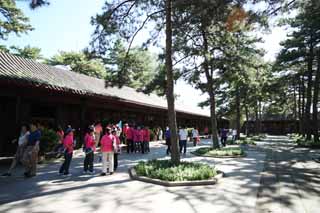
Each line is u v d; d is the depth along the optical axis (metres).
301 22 26.72
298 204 7.79
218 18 11.91
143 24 13.15
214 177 10.43
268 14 12.00
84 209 6.95
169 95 12.50
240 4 11.25
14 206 7.10
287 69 35.97
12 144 16.52
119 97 21.73
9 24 24.12
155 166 11.48
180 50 16.17
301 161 17.00
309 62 32.62
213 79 22.09
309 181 10.86
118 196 8.15
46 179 10.27
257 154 21.11
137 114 30.36
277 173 12.57
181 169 10.74
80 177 10.76
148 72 32.59
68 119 20.77
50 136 14.95
